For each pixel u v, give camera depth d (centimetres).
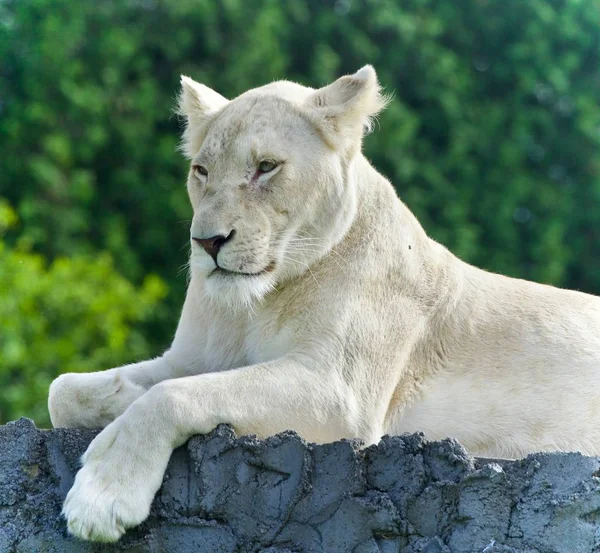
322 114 1039
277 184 1009
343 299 1031
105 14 3023
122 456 855
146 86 2962
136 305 2502
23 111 2906
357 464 845
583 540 802
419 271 1092
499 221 3070
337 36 3130
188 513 859
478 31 3319
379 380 1040
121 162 2972
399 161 2948
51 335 2369
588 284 3244
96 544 848
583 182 3284
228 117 1038
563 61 3284
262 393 944
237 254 985
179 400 883
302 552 840
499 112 3203
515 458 1059
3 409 2212
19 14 3047
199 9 3017
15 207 2853
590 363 1091
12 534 859
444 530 825
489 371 1080
